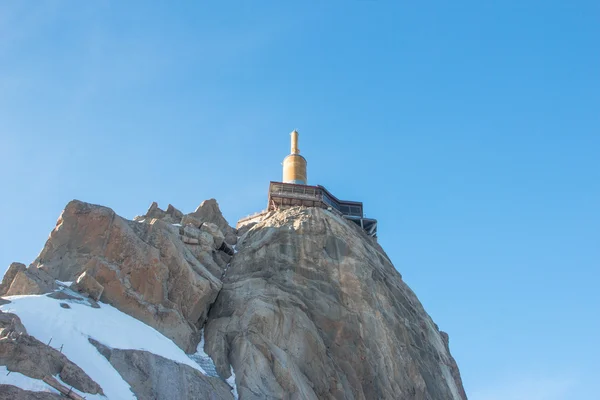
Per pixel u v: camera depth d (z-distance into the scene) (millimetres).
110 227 39938
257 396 35406
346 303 47156
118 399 27750
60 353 27406
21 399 23406
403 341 48156
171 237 43375
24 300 31578
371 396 42188
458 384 55219
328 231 53438
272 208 63562
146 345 33625
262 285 45688
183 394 31797
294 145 73938
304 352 41031
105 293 36500
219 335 40312
